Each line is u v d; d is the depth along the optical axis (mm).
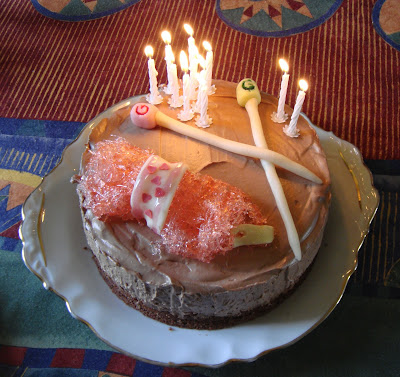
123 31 764
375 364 461
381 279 514
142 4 797
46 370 465
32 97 689
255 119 504
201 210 422
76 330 489
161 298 433
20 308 504
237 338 449
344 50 724
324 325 483
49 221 520
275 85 687
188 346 446
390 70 699
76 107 676
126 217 443
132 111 502
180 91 564
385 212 561
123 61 727
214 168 474
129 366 466
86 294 479
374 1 775
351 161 554
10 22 784
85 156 493
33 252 498
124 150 455
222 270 420
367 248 537
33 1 804
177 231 417
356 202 528
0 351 478
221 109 525
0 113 671
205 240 408
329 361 464
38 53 742
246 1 789
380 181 585
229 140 484
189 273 419
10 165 617
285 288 459
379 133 635
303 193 464
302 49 728
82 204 466
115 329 458
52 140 638
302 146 498
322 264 492
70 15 788
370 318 488
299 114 524
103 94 689
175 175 421
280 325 456
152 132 502
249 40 742
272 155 465
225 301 427
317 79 694
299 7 776
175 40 747
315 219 452
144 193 420
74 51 743
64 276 488
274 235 437
